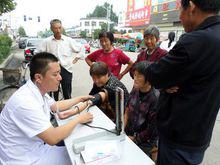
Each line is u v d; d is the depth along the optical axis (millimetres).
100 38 3729
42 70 1847
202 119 1497
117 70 3822
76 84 7809
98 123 2133
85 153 1648
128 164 1577
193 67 1410
